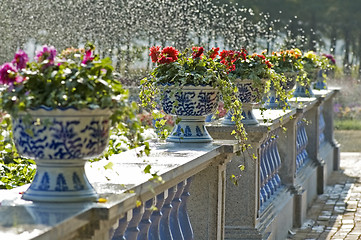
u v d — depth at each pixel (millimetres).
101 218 2857
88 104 2867
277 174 8758
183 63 5449
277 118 7297
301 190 9281
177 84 5293
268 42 23094
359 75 29562
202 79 5273
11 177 5090
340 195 11594
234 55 6531
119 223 3383
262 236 6484
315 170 11414
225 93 5344
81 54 3137
